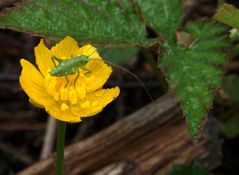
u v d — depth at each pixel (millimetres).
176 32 287
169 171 292
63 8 278
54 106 243
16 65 377
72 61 237
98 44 275
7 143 352
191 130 257
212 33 284
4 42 382
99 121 359
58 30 274
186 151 312
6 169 343
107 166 312
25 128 358
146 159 312
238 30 288
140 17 286
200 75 271
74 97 243
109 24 282
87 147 312
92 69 251
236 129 334
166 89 320
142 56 381
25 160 346
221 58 277
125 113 364
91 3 282
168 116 313
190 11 393
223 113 338
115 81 364
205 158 312
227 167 337
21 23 270
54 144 334
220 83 269
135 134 314
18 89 365
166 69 272
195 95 264
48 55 248
